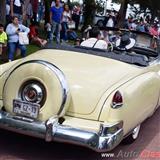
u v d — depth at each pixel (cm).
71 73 497
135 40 730
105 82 493
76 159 507
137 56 636
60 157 508
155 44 746
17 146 527
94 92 477
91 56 555
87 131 452
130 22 2339
